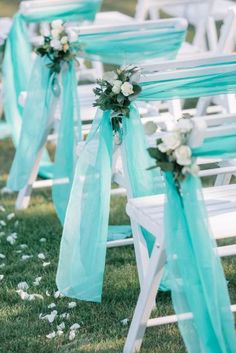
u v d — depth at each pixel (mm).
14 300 4355
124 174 4129
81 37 4984
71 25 5961
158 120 5039
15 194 5895
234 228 3523
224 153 3314
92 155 4184
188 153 3254
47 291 4371
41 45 5074
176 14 7570
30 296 4320
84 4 5582
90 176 4176
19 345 3910
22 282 4461
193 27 9977
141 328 3705
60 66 5051
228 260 4703
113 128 4102
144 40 4984
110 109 3998
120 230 5070
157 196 3854
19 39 5676
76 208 4211
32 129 5254
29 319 4148
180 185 3355
